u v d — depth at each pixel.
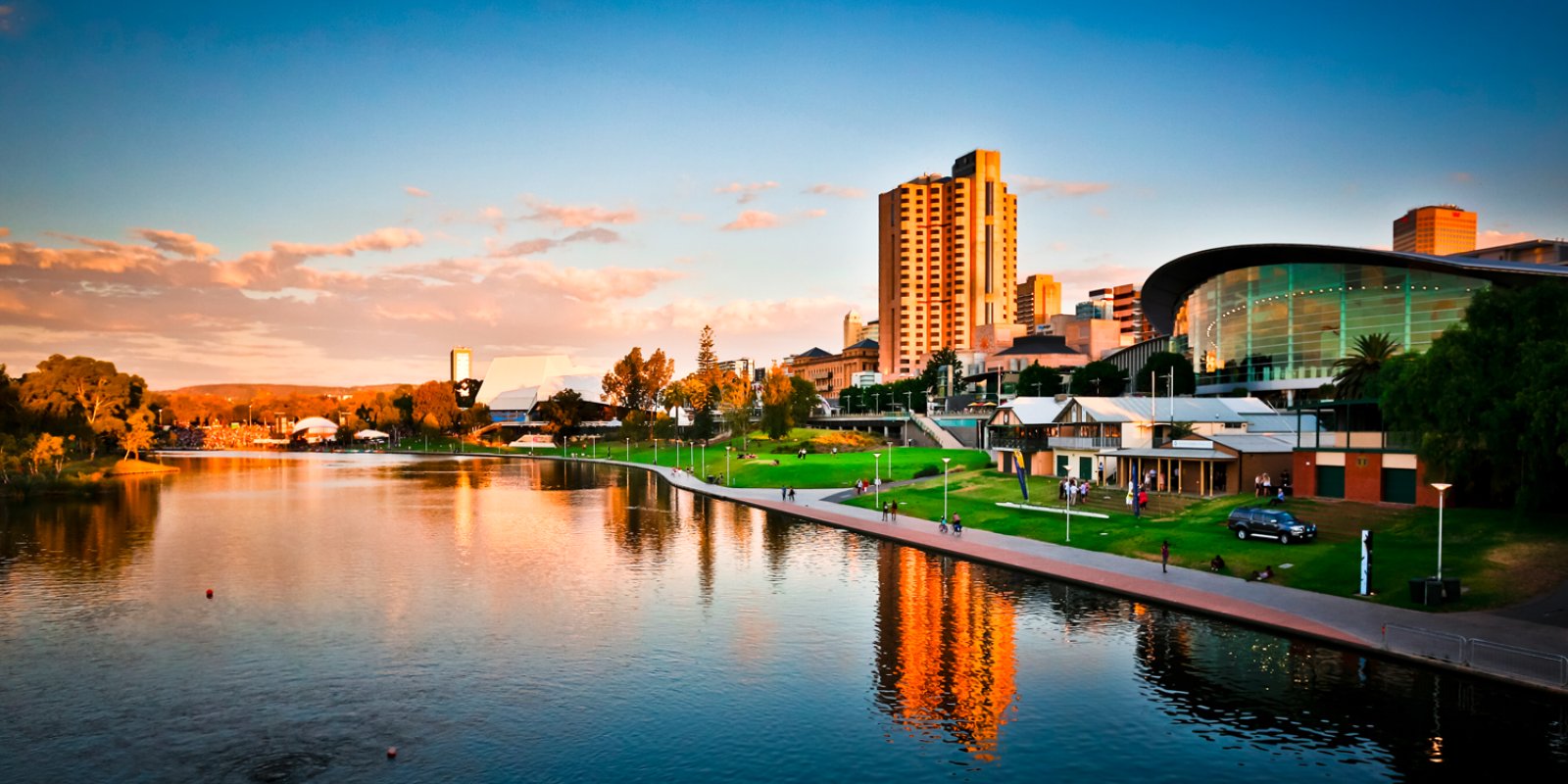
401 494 128.12
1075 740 31.30
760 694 36.44
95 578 60.88
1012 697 35.47
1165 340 196.25
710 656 41.59
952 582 56.41
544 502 115.19
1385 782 27.55
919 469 124.56
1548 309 51.88
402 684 38.00
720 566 63.59
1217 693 34.91
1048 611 48.03
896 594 53.41
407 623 47.91
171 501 117.44
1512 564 46.91
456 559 68.38
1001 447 116.75
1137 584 51.00
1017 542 68.75
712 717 33.91
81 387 162.62
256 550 73.31
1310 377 147.75
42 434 136.25
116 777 28.84
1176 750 30.30
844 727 32.81
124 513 102.56
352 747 31.33
